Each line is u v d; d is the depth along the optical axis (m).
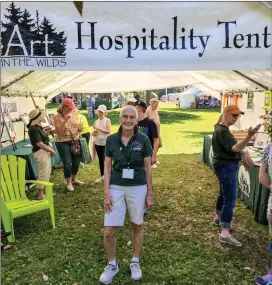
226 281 3.21
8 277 3.30
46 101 9.69
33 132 5.21
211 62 2.43
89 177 7.38
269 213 2.88
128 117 2.95
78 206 5.41
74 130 6.26
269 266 3.46
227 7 2.37
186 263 3.54
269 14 2.38
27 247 3.94
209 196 5.88
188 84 8.45
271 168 2.78
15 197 4.42
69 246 3.96
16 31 2.33
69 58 2.39
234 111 3.62
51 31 2.36
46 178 5.37
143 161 3.11
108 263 3.32
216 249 3.85
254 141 5.93
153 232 4.35
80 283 3.20
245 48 2.42
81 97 28.05
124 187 3.04
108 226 3.10
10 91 6.70
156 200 5.67
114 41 2.40
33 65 2.38
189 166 8.40
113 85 8.62
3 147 6.80
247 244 3.97
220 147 3.74
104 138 6.67
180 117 23.12
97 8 2.35
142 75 8.09
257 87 6.45
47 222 4.72
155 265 3.51
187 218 4.84
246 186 5.20
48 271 3.41
